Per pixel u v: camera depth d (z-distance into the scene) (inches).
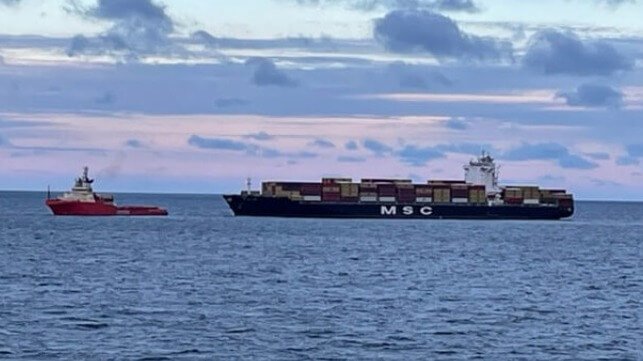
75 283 3166.8
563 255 4859.7
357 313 2539.4
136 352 2004.2
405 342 2145.7
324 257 4458.7
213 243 5442.9
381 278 3462.1
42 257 4264.3
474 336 2228.1
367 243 5536.4
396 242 5669.3
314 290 3046.3
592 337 2234.3
